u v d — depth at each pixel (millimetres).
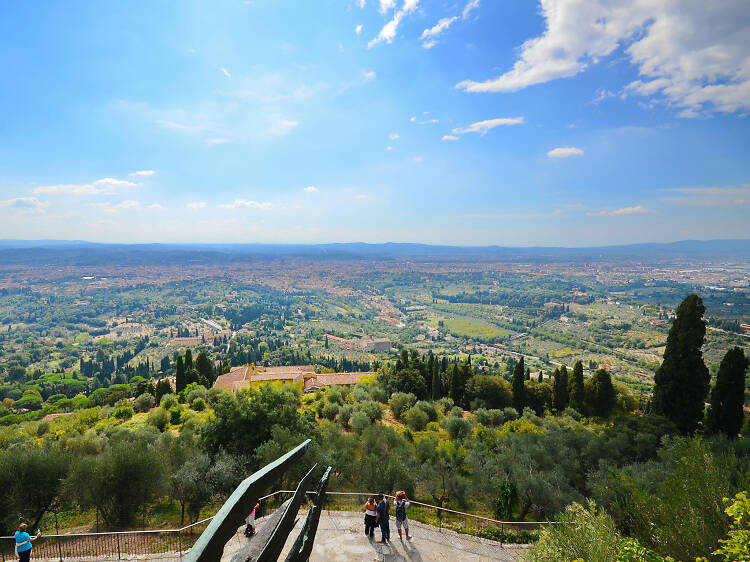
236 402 25391
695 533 7734
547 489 18766
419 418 42750
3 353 198500
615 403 53781
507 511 18703
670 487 9023
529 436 28734
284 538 2426
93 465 18344
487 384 57750
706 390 31859
